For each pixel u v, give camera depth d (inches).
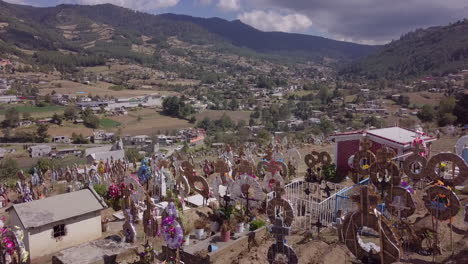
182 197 922.1
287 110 6855.3
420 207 793.6
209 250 640.4
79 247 684.1
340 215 725.9
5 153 4077.3
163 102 7086.6
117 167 1494.8
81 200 797.9
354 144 1166.3
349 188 839.1
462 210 755.4
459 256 563.8
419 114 3034.0
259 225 728.3
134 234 708.7
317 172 1109.7
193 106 7573.8
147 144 4692.4
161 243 725.9
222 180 1061.8
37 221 718.5
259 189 783.1
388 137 1114.1
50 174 1713.8
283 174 1087.6
